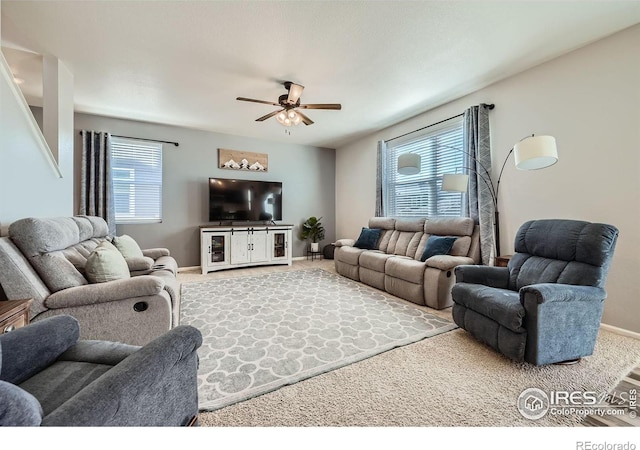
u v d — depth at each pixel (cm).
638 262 220
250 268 504
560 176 264
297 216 599
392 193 481
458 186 309
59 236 182
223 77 300
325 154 628
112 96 347
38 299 156
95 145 406
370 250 420
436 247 328
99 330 166
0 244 150
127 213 444
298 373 170
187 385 106
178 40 236
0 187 165
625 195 225
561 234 206
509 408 140
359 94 346
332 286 378
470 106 343
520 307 174
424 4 196
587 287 182
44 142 217
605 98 235
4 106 169
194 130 491
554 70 266
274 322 250
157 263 305
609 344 209
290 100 299
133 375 77
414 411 137
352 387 156
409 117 429
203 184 500
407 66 280
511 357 178
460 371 173
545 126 274
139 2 193
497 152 316
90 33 226
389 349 202
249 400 145
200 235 482
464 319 219
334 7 199
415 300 305
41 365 106
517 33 229
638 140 219
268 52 255
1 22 211
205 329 235
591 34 230
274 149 569
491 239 312
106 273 189
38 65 272
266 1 193
